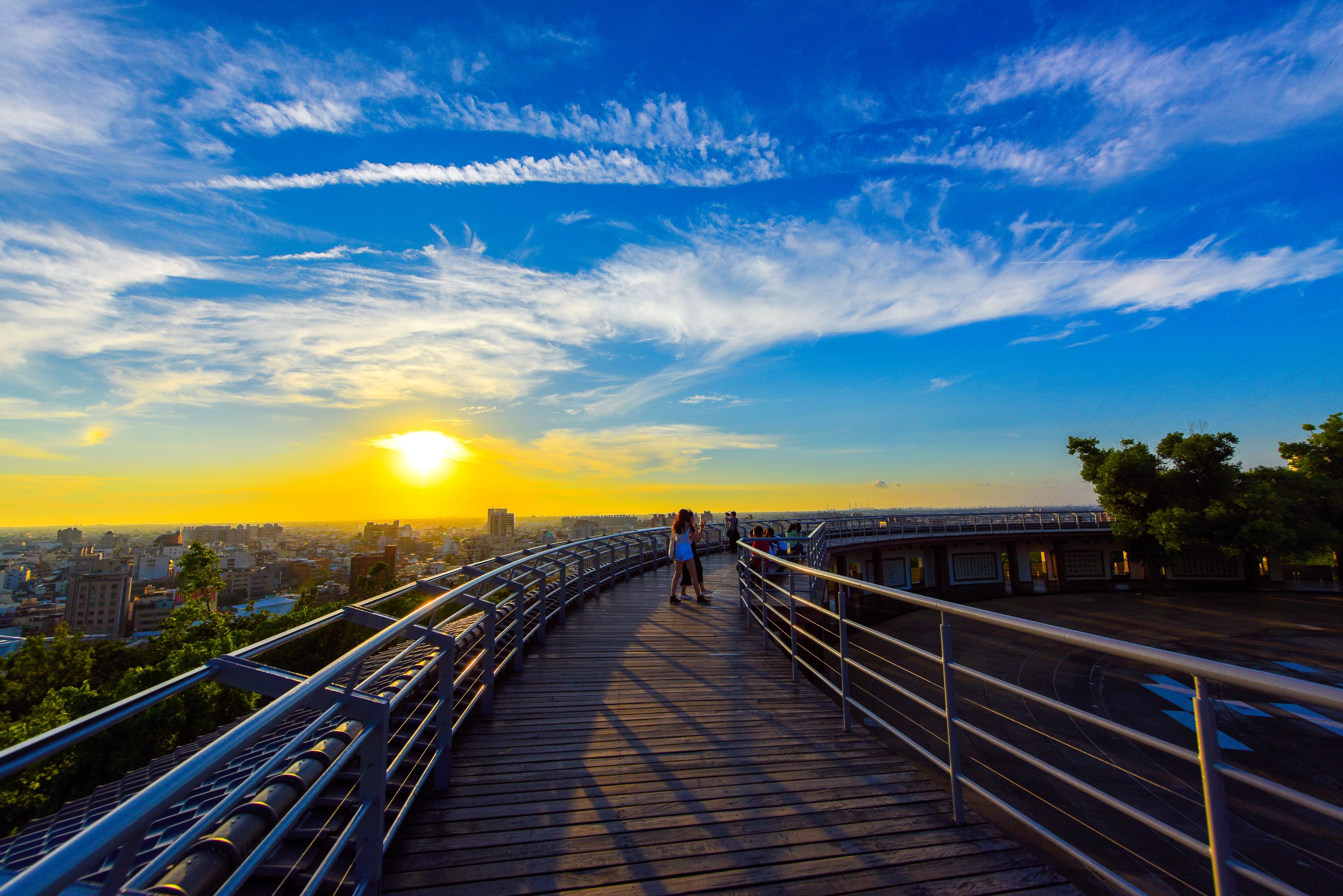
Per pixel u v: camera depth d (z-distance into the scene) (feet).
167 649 91.91
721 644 27.48
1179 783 36.19
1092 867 8.81
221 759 5.04
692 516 39.58
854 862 10.48
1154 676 62.69
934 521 142.51
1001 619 9.50
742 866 10.39
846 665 16.94
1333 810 4.93
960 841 11.10
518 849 10.93
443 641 13.30
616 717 17.99
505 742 16.07
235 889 5.87
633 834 11.43
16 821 53.67
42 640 96.78
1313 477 122.62
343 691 8.93
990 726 48.21
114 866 4.41
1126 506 121.90
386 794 11.68
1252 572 123.24
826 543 68.08
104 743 59.21
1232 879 6.05
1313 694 4.96
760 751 15.43
